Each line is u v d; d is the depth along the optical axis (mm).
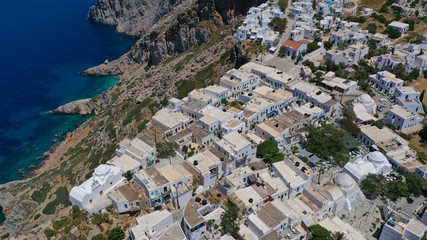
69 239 108312
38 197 159500
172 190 114562
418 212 113250
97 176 116312
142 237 97625
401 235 98250
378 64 197375
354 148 138875
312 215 107938
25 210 152875
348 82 175375
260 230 99375
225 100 165500
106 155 169500
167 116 153000
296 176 119750
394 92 173625
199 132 141750
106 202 113875
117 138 192875
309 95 162500
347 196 113250
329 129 138125
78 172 166625
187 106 156500
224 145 130500
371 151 139750
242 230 102875
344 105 165000
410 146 146500
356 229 107188
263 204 111250
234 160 125562
